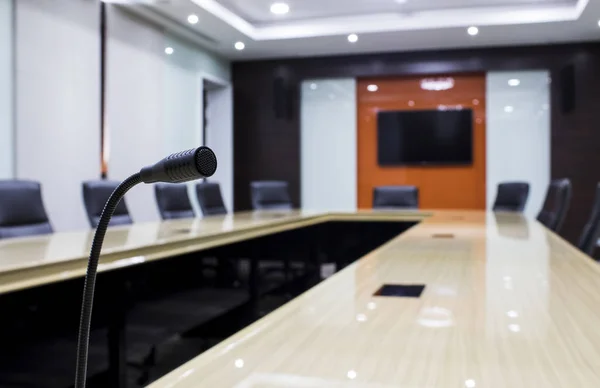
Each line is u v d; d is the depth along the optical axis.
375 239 5.12
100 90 5.66
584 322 1.09
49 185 5.02
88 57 5.49
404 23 6.66
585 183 7.34
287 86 8.27
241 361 0.86
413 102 8.02
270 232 3.79
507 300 1.31
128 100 6.11
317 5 6.38
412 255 2.22
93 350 2.18
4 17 4.58
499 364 0.83
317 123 8.30
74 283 2.07
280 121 8.31
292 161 8.29
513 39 7.21
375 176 8.17
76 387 0.61
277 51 7.89
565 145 7.39
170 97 6.91
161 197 4.65
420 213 5.13
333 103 8.24
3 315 1.84
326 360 0.86
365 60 7.98
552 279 1.61
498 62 7.56
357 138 8.21
